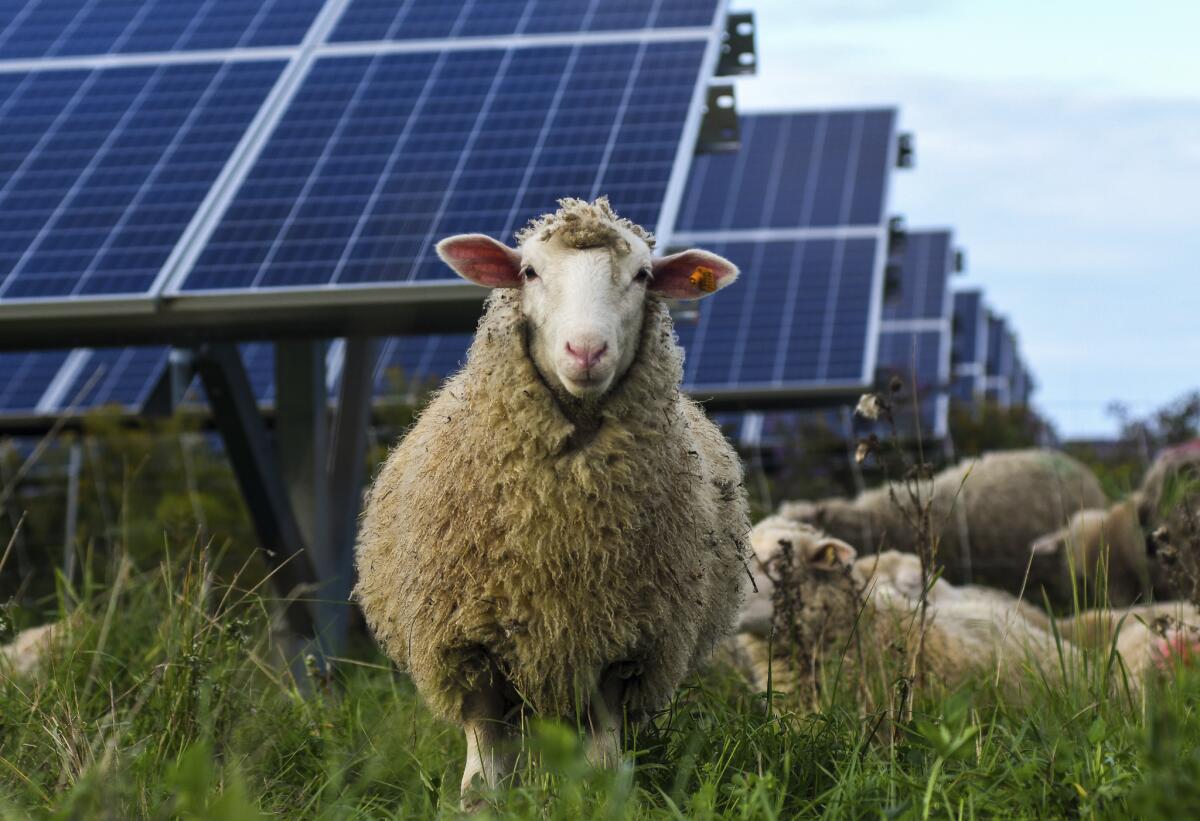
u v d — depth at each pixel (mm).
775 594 6621
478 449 4793
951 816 3641
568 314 4605
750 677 7434
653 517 4840
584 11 12367
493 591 4773
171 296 8555
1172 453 11297
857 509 12008
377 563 5531
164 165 10656
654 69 11109
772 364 15031
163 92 11812
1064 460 13383
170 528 8727
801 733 4871
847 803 3957
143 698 4691
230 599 7609
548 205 9539
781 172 21266
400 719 5547
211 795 4195
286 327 8938
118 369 14617
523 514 4688
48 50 12953
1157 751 3199
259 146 10789
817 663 6820
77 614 6496
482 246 5000
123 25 13211
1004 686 6121
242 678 5758
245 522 11859
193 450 13156
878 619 7199
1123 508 11203
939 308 24781
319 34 12578
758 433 17781
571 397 4797
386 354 16844
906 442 15992
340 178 10109
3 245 9758
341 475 9680
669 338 5043
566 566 4723
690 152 10078
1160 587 10898
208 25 13055
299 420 9344
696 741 4336
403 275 8750
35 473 13047
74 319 8672
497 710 5027
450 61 11773
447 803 4289
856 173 20766
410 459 5402
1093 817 3607
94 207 10125
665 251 8812
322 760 5207
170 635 5617
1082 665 5461
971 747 4219
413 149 10531
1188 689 4801
